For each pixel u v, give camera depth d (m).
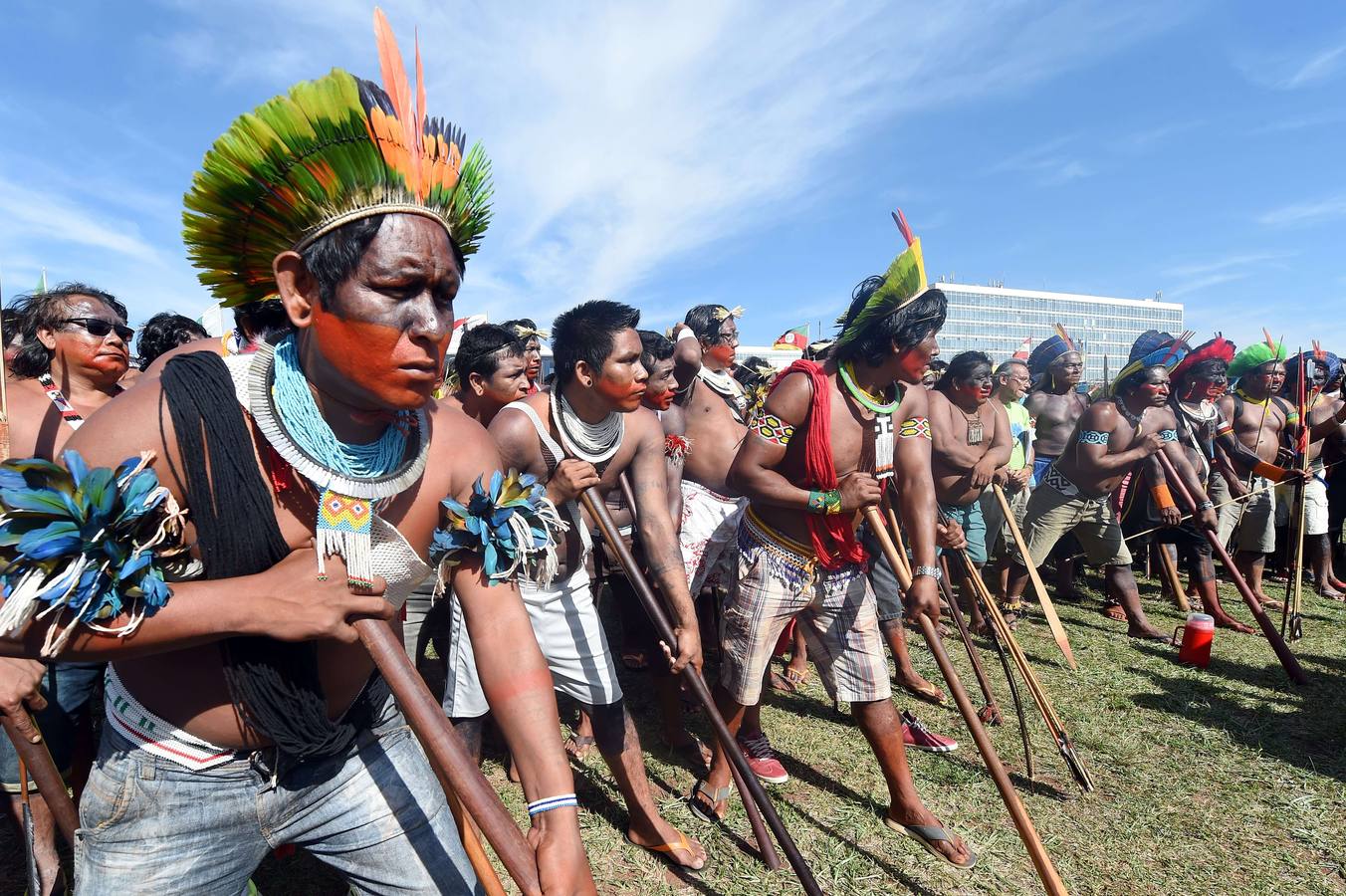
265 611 0.99
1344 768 3.26
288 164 0.95
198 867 1.25
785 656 4.79
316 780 1.32
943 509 4.71
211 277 1.08
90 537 0.89
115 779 1.20
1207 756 3.38
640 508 2.62
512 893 2.47
